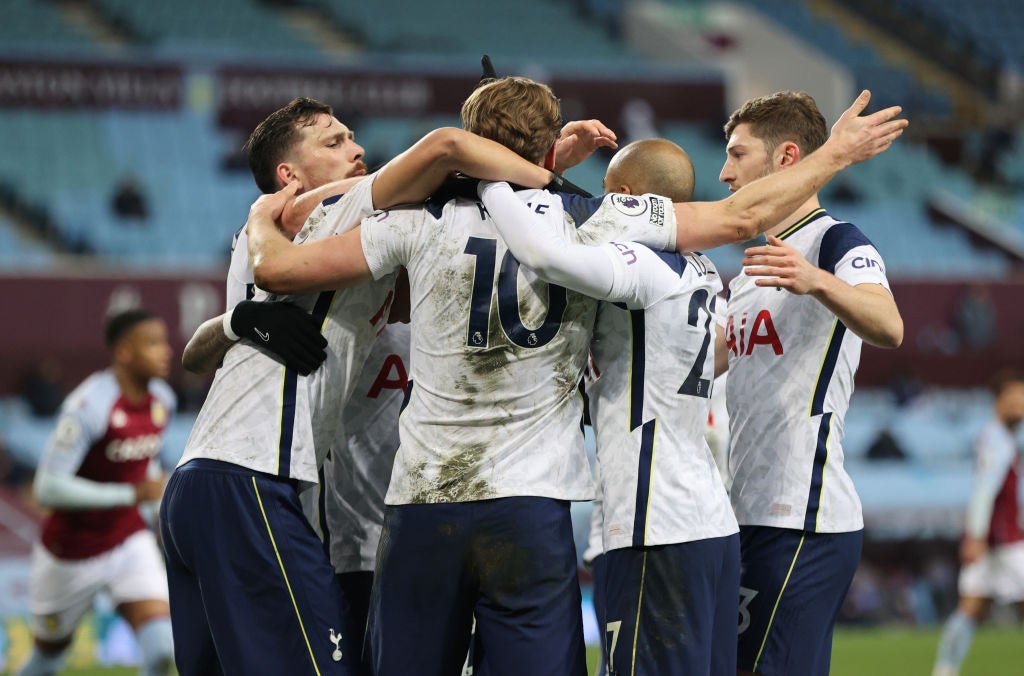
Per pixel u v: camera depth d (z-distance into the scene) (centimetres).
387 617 1202
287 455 1252
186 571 1312
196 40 8288
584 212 1224
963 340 6138
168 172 6881
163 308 5225
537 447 1184
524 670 1163
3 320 5097
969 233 7400
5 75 6988
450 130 1179
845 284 1247
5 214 6350
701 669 1198
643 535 1195
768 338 1396
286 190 1306
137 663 3384
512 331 1180
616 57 9062
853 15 10062
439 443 1185
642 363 1209
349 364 1298
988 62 9388
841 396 1388
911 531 4931
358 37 8769
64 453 2205
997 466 3022
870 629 4594
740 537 1374
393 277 1302
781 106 1442
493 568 1169
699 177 7356
